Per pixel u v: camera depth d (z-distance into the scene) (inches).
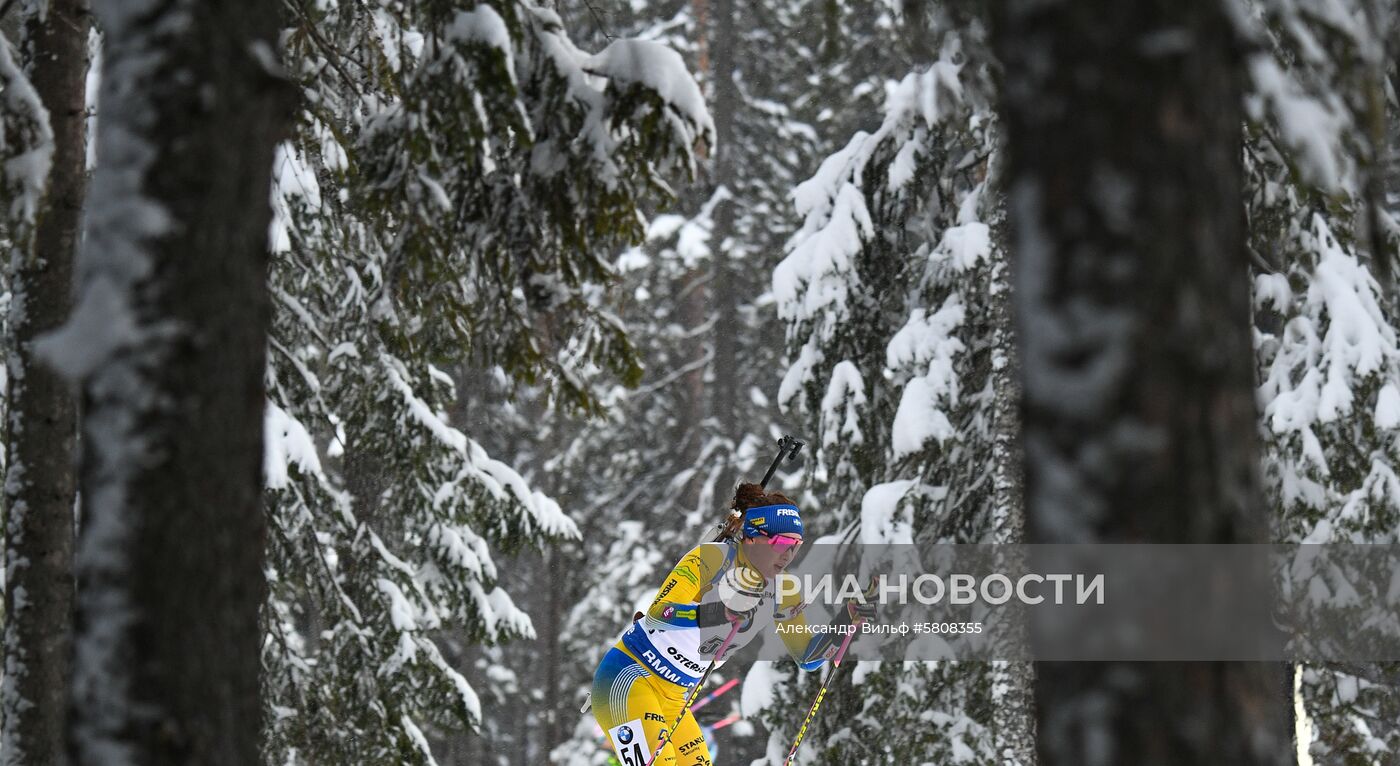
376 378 920.3
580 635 2009.1
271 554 824.3
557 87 468.8
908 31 325.7
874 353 979.3
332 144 660.7
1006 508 751.1
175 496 284.7
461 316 535.8
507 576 2532.0
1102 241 179.6
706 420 1939.0
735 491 618.2
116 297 287.9
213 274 291.4
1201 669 175.2
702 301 2057.1
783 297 967.6
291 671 845.2
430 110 434.0
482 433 2108.8
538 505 1036.5
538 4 505.0
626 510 2165.4
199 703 283.0
